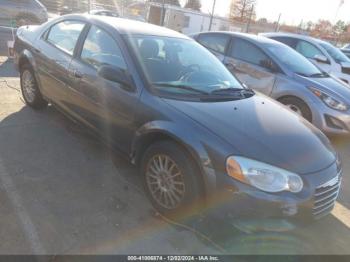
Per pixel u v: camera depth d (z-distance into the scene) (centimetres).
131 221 270
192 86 314
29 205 270
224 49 633
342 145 528
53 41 415
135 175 338
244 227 238
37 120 436
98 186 311
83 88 350
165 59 335
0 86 564
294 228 240
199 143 245
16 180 301
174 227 267
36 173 317
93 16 379
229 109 290
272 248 247
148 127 276
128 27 351
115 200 294
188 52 367
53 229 247
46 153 356
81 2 2034
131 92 298
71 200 285
